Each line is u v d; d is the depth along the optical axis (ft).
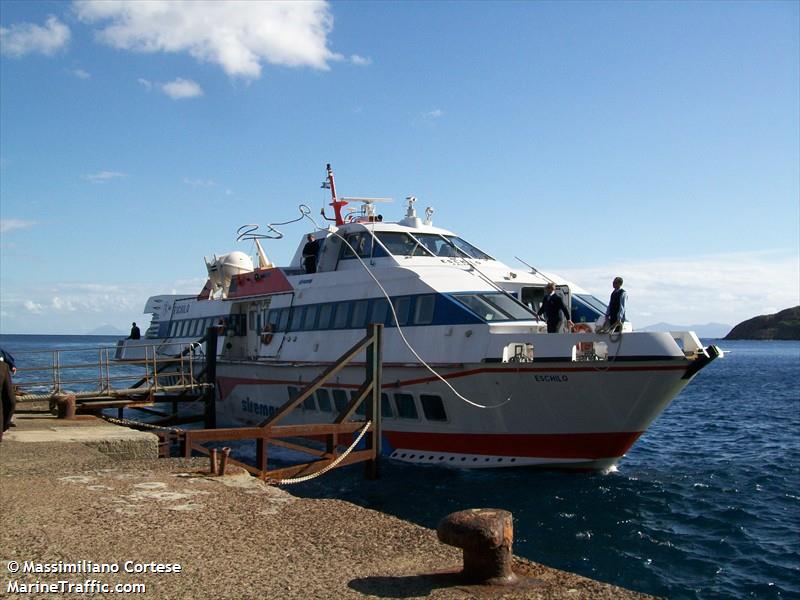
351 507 25.08
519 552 39.22
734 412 112.06
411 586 17.08
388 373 57.82
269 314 74.95
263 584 17.19
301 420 68.28
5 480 29.53
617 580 35.50
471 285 56.85
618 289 50.85
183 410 93.66
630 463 65.31
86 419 54.85
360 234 67.36
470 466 54.60
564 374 49.01
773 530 43.16
